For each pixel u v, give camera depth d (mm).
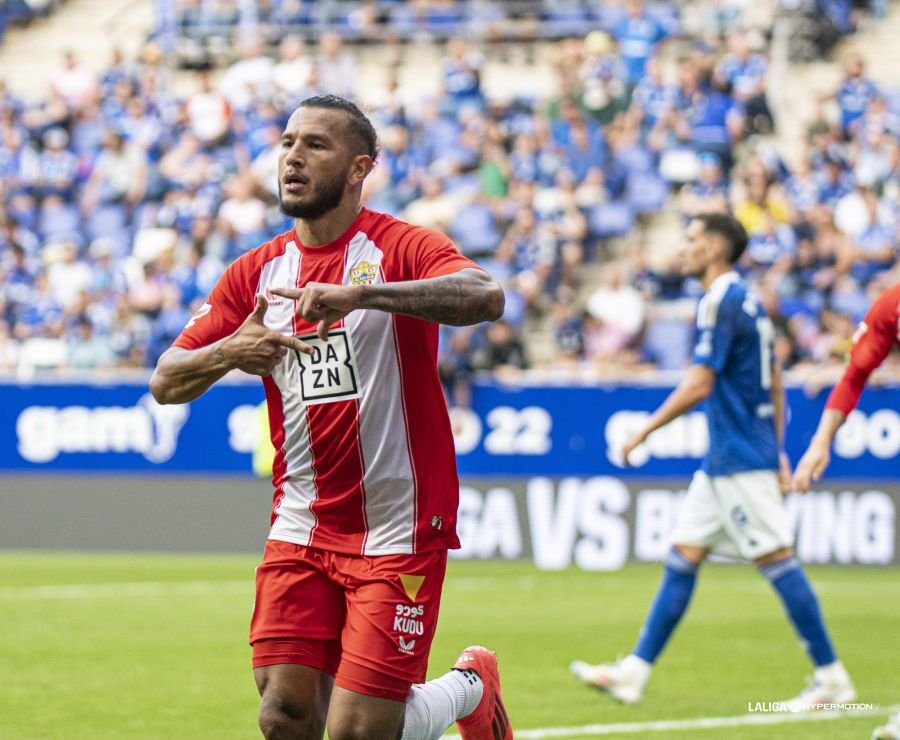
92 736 21156
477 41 77438
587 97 67812
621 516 48844
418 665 14406
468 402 50062
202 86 72250
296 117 14734
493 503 49969
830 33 74625
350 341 14438
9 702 23922
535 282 61062
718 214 24391
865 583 43938
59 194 72375
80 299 63094
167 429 51938
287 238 15180
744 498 23797
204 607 37156
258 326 13781
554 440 49562
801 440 47969
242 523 51281
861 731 21719
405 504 14570
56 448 52750
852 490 47688
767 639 32219
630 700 23891
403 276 14570
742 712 23312
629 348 57188
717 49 71938
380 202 65812
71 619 34750
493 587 42812
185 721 22391
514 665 28375
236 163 70562
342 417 14492
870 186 65000
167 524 51781
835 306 58969
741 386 23969
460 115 69812
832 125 66625
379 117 68188
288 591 14719
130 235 69062
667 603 23938
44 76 83375
